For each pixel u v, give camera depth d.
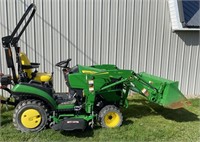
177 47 6.82
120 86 4.83
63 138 4.25
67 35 6.21
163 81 5.02
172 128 4.77
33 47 6.14
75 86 4.52
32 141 4.13
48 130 4.44
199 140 4.37
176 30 6.64
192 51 6.95
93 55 6.41
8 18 5.96
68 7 6.09
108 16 6.29
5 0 5.88
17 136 4.22
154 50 6.70
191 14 7.07
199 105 6.17
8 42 4.31
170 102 4.90
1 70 6.14
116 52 6.51
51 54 6.24
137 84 4.89
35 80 4.55
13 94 4.24
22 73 4.45
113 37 6.41
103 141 4.21
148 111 5.62
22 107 4.30
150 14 6.50
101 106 4.72
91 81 4.51
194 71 7.08
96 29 6.30
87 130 4.54
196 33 6.85
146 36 6.58
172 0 6.50
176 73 6.96
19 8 5.96
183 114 5.54
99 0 6.18
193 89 7.18
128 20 6.41
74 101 4.62
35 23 6.05
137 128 4.69
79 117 4.55
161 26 6.62
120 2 6.28
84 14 6.18
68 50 6.29
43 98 4.34
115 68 5.30
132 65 6.65
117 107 4.76
